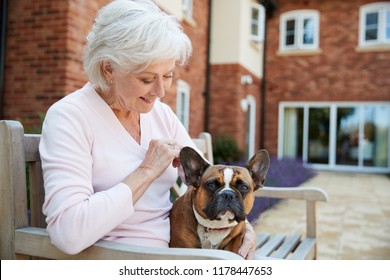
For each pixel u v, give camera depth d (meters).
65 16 5.23
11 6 5.53
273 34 14.62
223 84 11.32
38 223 1.81
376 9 13.62
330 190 9.35
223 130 11.29
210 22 11.25
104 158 1.65
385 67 13.58
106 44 1.58
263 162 1.95
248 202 1.80
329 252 4.41
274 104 14.71
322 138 14.48
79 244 1.38
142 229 1.73
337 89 14.09
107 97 1.77
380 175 13.01
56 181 1.44
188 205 1.85
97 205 1.42
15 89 5.54
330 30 14.11
